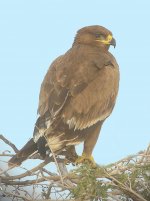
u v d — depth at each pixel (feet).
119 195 34.76
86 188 32.55
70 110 39.52
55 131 38.17
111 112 42.73
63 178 33.17
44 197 33.96
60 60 42.96
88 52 43.42
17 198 34.04
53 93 39.78
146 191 34.04
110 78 42.42
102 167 33.60
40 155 36.04
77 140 39.68
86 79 41.19
